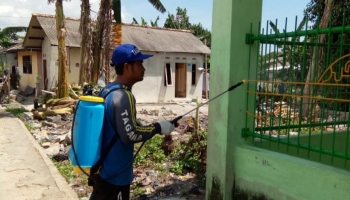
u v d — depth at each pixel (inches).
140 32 816.3
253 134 143.2
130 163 107.0
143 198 189.9
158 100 781.3
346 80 157.1
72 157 103.2
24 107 620.4
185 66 824.9
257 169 133.1
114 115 99.4
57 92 530.6
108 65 564.1
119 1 574.9
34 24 720.3
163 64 781.9
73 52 689.6
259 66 143.5
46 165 241.3
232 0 137.2
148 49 742.5
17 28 956.6
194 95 839.7
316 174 109.9
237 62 140.7
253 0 141.6
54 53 692.1
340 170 106.5
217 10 145.9
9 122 422.6
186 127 355.3
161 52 771.4
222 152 145.3
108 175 103.2
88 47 553.0
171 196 192.5
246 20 140.9
